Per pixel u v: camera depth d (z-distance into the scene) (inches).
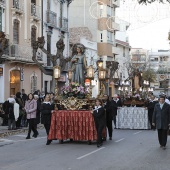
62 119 638.5
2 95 1246.3
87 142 661.9
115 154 523.8
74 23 2174.0
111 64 1664.6
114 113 949.8
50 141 638.5
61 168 422.3
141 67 2910.9
